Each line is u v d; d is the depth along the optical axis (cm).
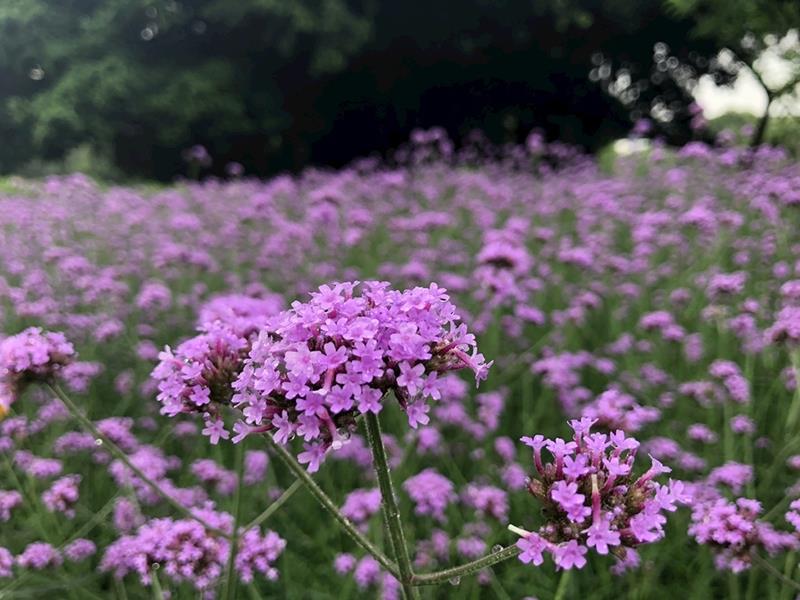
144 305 588
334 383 175
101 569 322
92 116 1753
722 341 511
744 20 1257
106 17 1775
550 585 364
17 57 1781
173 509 383
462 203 974
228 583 243
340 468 474
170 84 1798
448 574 175
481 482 427
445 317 184
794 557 337
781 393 468
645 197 984
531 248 825
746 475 353
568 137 2200
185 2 1798
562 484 162
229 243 836
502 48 2048
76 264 633
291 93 2016
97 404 507
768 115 1356
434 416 484
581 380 579
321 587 381
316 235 878
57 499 345
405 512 397
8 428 414
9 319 584
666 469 171
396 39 1970
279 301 559
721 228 673
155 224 909
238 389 196
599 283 679
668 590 365
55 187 985
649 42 2116
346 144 2214
